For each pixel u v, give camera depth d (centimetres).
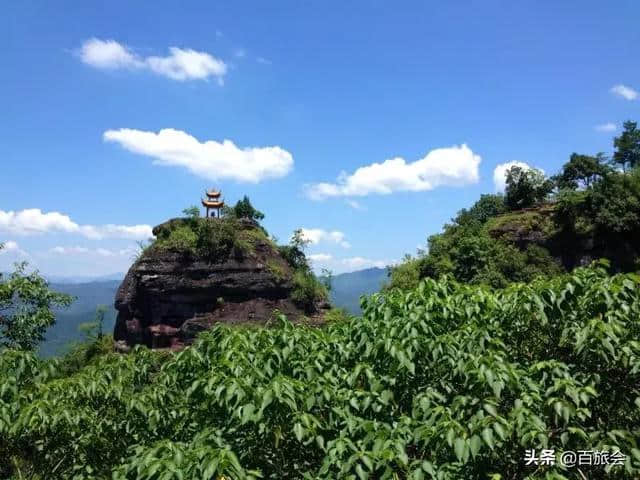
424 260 5719
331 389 605
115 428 751
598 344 581
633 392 625
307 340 732
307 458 622
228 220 5378
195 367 723
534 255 5406
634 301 636
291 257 5700
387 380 625
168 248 5038
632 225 5288
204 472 466
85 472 742
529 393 573
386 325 670
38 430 696
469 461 555
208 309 5066
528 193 6638
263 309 5109
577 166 6456
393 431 555
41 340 2097
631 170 6725
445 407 575
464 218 6197
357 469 494
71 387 755
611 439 559
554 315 641
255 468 589
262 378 598
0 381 717
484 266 5222
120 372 815
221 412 638
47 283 2189
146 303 5094
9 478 729
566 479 512
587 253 5409
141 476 499
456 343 632
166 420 737
